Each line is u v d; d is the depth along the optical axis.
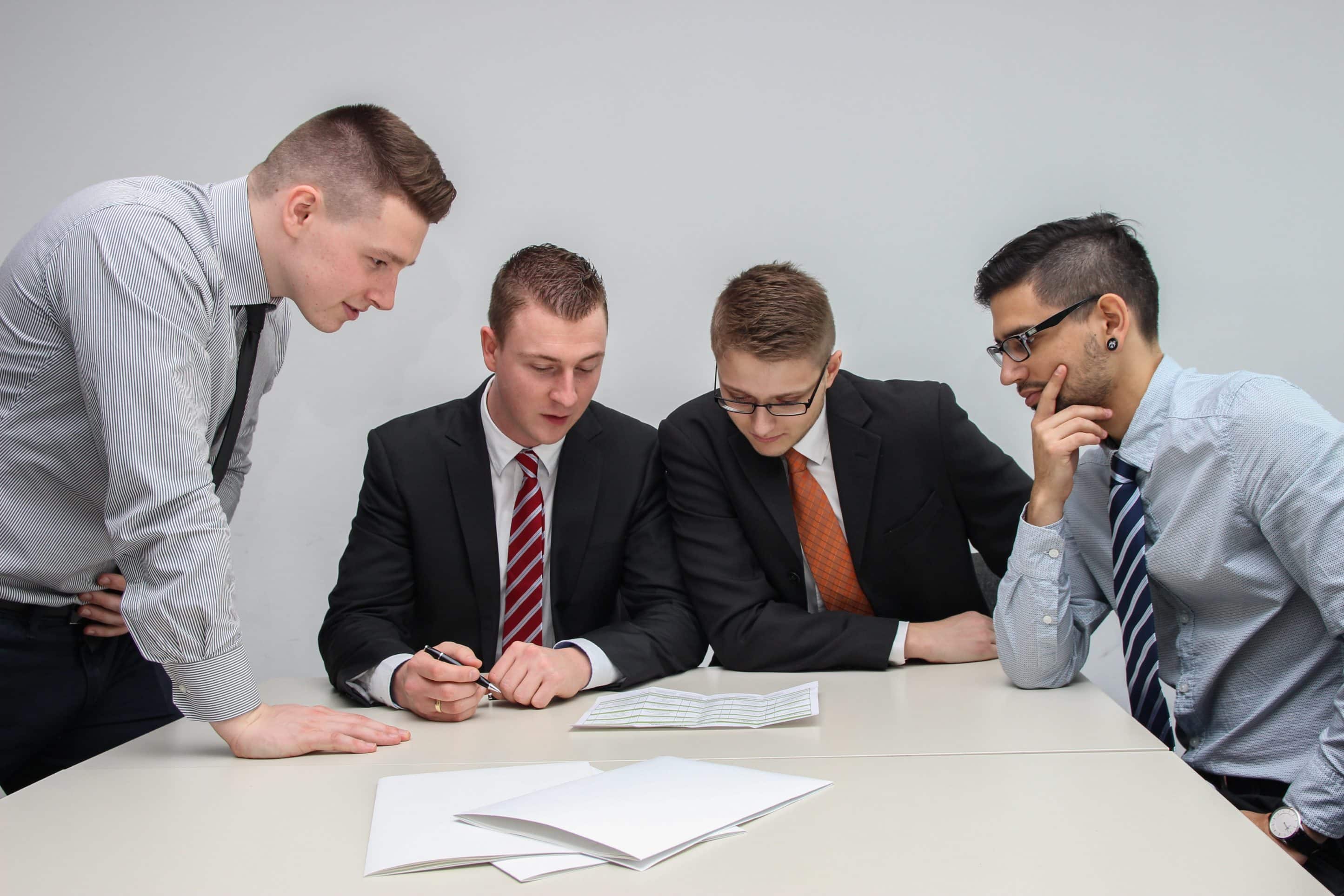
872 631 1.42
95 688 1.34
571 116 2.31
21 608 1.25
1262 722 1.20
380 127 1.17
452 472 1.58
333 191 1.15
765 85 2.29
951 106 2.27
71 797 0.90
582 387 1.44
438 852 0.75
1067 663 1.26
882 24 2.26
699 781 0.88
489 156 2.32
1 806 0.87
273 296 1.22
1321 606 1.09
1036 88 2.25
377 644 1.35
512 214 2.32
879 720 1.12
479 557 1.57
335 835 0.80
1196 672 1.24
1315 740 1.16
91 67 2.30
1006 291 1.26
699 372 2.34
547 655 1.27
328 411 2.33
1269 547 1.17
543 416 1.44
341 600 1.54
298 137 1.17
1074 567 1.37
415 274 2.32
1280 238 2.22
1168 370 1.25
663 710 1.17
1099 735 1.04
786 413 1.41
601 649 1.34
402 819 0.82
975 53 2.25
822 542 1.59
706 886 0.69
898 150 2.28
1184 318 2.26
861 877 0.70
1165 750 0.98
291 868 0.73
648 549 1.60
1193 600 1.23
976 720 1.11
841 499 1.56
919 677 1.34
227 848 0.77
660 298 2.33
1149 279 1.25
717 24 2.28
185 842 0.79
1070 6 2.23
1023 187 2.27
